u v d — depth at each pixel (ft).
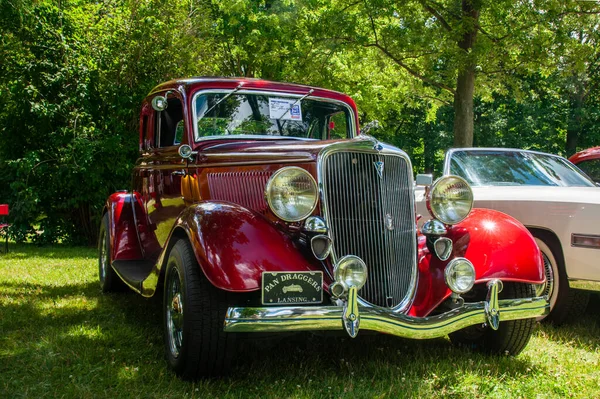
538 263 11.71
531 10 34.58
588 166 27.96
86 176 36.40
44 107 35.35
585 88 85.05
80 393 9.91
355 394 10.13
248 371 11.25
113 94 37.22
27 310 16.20
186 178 14.16
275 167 11.71
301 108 15.84
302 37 41.81
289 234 10.78
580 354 13.16
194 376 10.66
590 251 14.78
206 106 14.61
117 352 12.26
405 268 11.32
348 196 10.86
